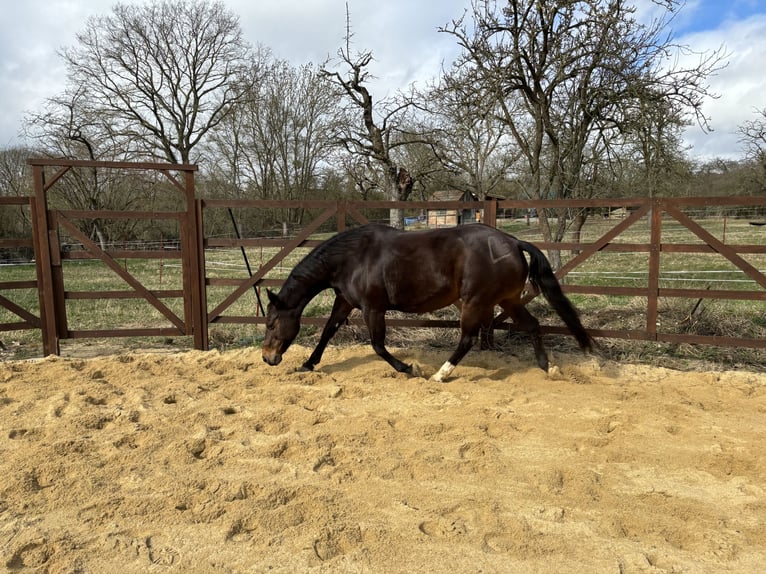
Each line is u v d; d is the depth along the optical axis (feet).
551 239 28.63
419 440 11.47
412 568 7.16
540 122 27.53
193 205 19.92
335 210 20.07
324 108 92.58
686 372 16.94
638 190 29.07
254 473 9.95
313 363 17.31
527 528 8.07
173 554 7.49
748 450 10.72
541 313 22.35
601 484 9.55
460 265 15.19
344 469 10.03
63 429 11.87
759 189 82.02
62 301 19.83
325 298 29.19
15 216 69.56
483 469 10.11
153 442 11.24
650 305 17.66
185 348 21.48
